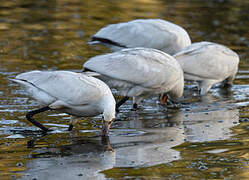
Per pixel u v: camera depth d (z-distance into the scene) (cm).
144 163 844
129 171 807
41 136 1011
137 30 1527
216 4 2797
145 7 2667
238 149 915
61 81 1027
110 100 1012
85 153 901
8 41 1922
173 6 2723
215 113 1197
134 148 930
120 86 1214
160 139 985
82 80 1029
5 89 1362
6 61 1647
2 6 2602
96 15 2436
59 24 2239
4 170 809
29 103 1253
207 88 1414
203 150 912
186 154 891
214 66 1404
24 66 1591
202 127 1073
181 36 1534
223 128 1061
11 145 947
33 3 2720
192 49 1401
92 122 1123
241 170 809
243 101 1320
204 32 2130
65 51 1808
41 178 777
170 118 1158
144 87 1225
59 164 839
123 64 1197
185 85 1541
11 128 1060
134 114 1204
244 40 2020
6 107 1213
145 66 1211
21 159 865
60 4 2717
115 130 1058
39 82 1037
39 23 2247
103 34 1545
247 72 1638
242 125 1082
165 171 806
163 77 1228
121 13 2491
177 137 998
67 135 1020
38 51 1792
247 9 2653
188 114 1196
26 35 2025
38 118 1148
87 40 1975
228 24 2302
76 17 2386
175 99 1334
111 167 825
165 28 1531
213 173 795
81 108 1031
